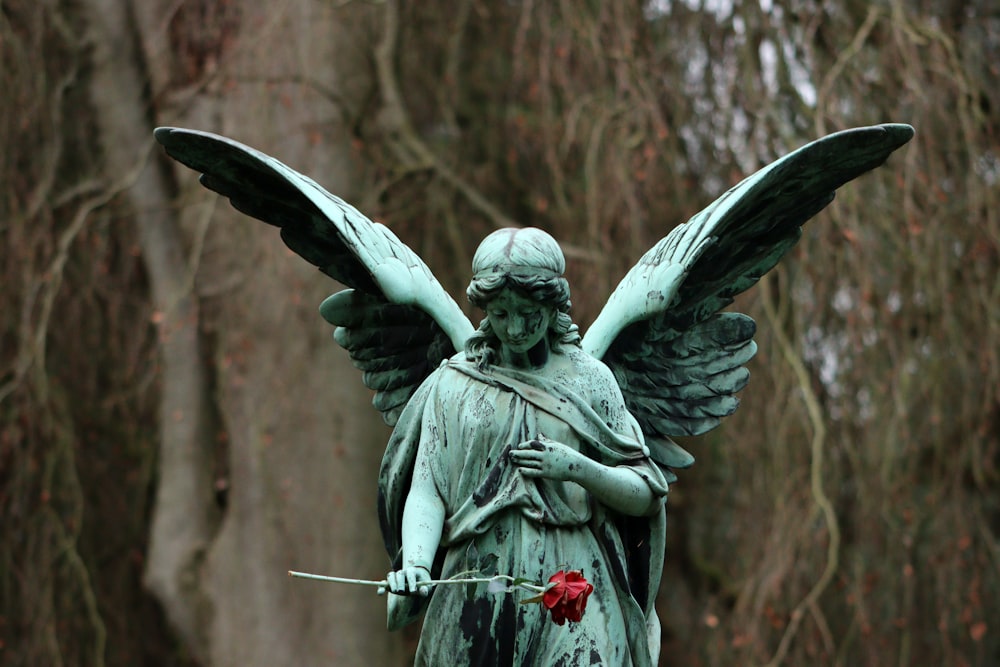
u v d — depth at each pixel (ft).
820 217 40.47
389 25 46.09
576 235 45.16
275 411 46.50
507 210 49.01
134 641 53.42
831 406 41.39
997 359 40.70
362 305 18.92
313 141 45.34
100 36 48.96
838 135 17.80
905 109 40.70
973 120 40.65
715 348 18.95
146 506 53.67
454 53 46.96
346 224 18.03
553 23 44.21
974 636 41.93
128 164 49.11
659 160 42.68
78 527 48.21
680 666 53.06
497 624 16.74
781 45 41.11
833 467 41.37
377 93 46.65
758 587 41.93
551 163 43.55
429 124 49.16
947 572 42.01
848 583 41.37
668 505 50.96
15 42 46.19
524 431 16.80
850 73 40.37
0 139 45.98
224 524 48.93
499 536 16.80
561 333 17.11
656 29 43.42
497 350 17.26
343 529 46.78
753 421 41.52
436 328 18.78
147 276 51.29
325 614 47.01
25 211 46.57
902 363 40.47
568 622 16.80
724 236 18.78
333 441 46.52
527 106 47.78
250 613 47.78
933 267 40.47
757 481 41.93
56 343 49.11
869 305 40.06
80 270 48.96
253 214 19.04
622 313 18.08
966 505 43.09
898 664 42.22
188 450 49.93
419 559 16.49
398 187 46.70
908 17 41.52
